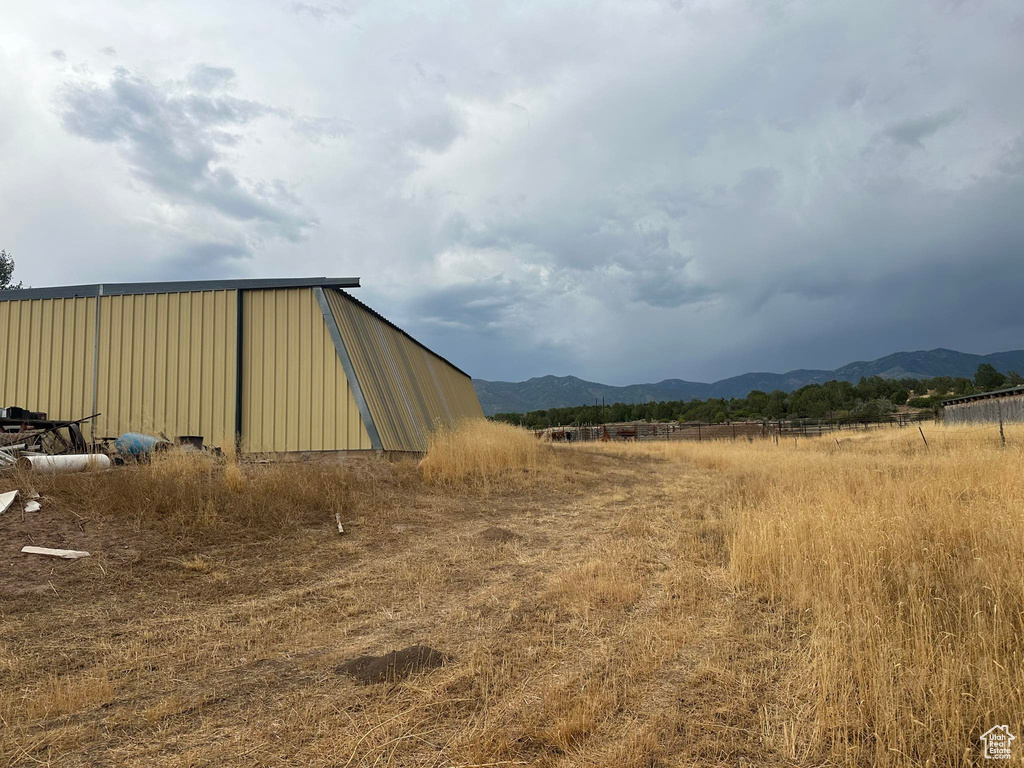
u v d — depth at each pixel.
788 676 4.25
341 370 14.59
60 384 15.14
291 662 4.78
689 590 6.32
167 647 5.11
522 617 5.68
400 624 5.62
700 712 3.82
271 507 9.37
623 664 4.54
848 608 5.11
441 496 12.03
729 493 12.83
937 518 7.33
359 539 8.85
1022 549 5.84
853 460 17.28
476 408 34.06
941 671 3.90
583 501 12.55
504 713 3.81
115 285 15.38
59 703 4.03
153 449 10.77
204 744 3.53
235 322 14.91
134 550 7.46
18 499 8.21
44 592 6.20
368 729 3.64
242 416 14.57
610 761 3.23
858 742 3.38
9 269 31.06
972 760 3.20
